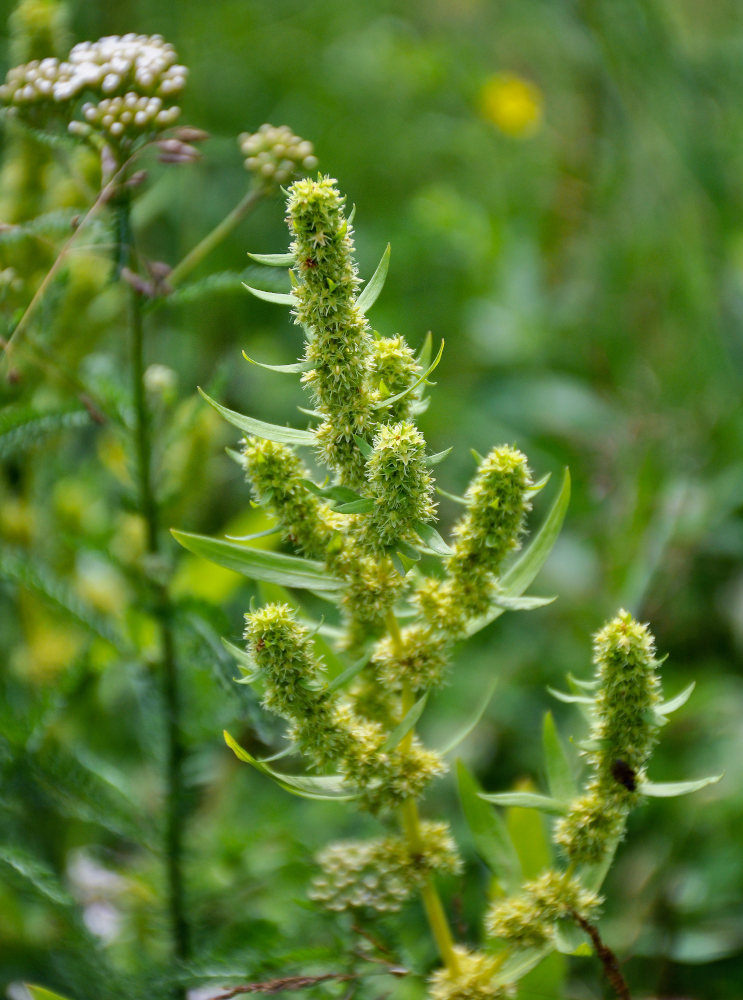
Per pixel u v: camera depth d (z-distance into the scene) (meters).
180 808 0.61
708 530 0.75
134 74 0.56
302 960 0.56
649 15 0.90
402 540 0.51
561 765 0.54
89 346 0.64
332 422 0.51
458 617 0.52
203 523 0.80
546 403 0.88
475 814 0.55
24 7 0.61
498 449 0.52
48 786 0.60
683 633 0.77
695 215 0.88
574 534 0.82
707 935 0.63
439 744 0.72
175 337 0.86
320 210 0.50
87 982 0.59
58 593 0.60
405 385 0.51
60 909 0.59
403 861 0.54
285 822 0.64
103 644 0.63
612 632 0.51
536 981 0.56
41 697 0.61
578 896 0.53
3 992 0.61
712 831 0.65
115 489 0.68
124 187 0.56
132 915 0.62
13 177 0.62
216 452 0.63
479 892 0.64
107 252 0.58
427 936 0.62
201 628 0.59
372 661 0.54
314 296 0.50
